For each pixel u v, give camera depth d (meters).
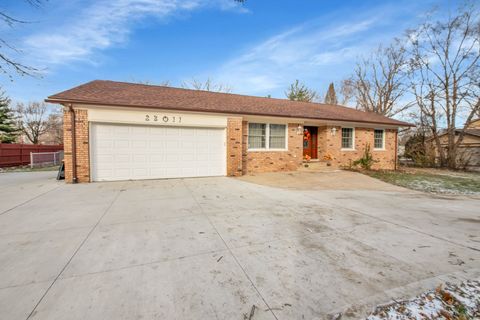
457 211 5.58
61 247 3.30
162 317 1.96
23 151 17.70
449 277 2.64
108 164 8.62
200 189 7.55
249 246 3.40
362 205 5.98
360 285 2.46
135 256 3.06
